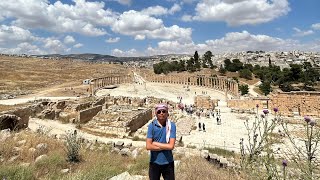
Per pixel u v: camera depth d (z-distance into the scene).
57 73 178.38
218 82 137.50
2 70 157.38
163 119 7.41
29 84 121.62
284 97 55.97
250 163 6.66
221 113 59.59
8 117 28.08
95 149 21.31
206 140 35.03
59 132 33.00
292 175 5.89
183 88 134.75
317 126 5.80
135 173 13.25
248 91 137.25
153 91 118.12
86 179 10.62
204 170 11.63
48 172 12.61
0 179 10.33
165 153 7.34
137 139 32.19
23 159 14.59
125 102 68.75
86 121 43.31
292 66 161.88
